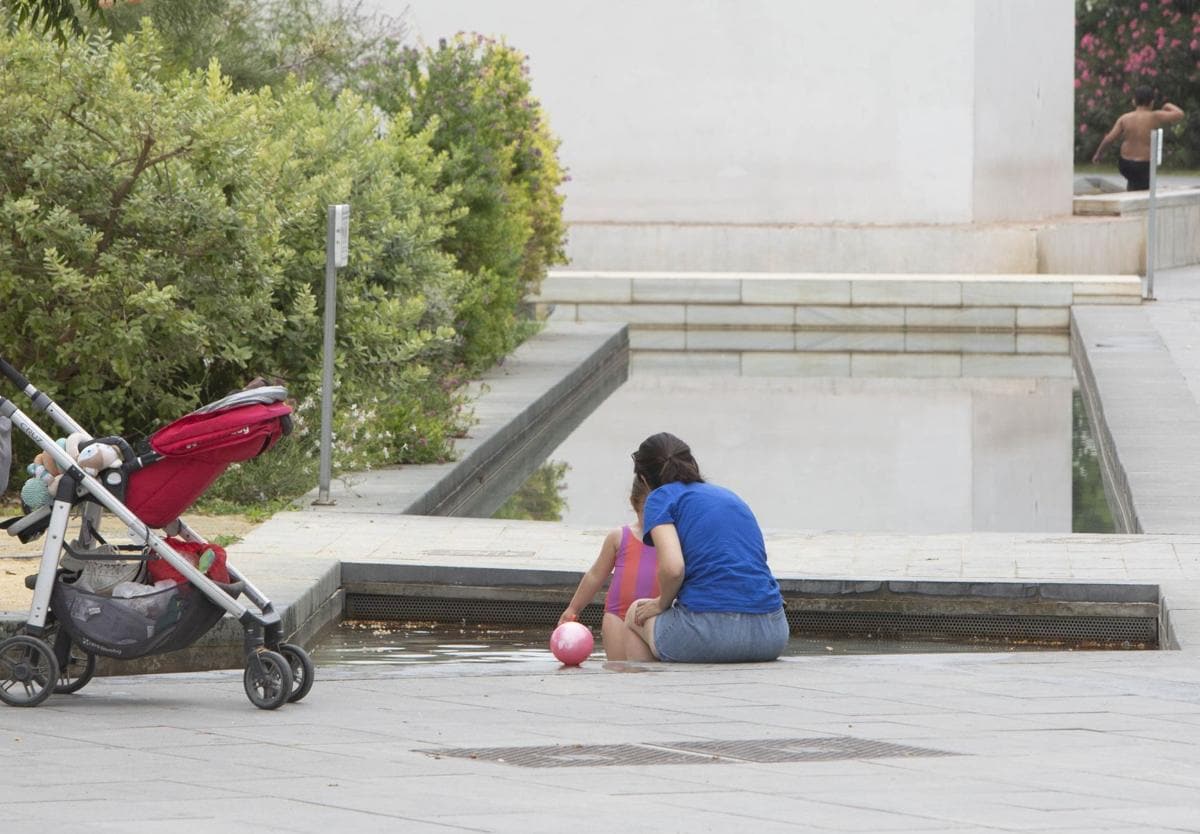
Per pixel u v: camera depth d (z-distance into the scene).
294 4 57.50
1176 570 27.78
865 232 81.69
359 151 41.62
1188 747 16.89
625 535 23.14
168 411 35.31
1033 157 90.12
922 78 82.69
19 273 33.59
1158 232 91.00
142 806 14.17
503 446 44.50
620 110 85.44
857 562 28.80
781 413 52.53
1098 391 48.50
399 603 28.12
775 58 84.06
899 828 13.34
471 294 49.59
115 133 33.47
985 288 74.06
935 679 20.72
